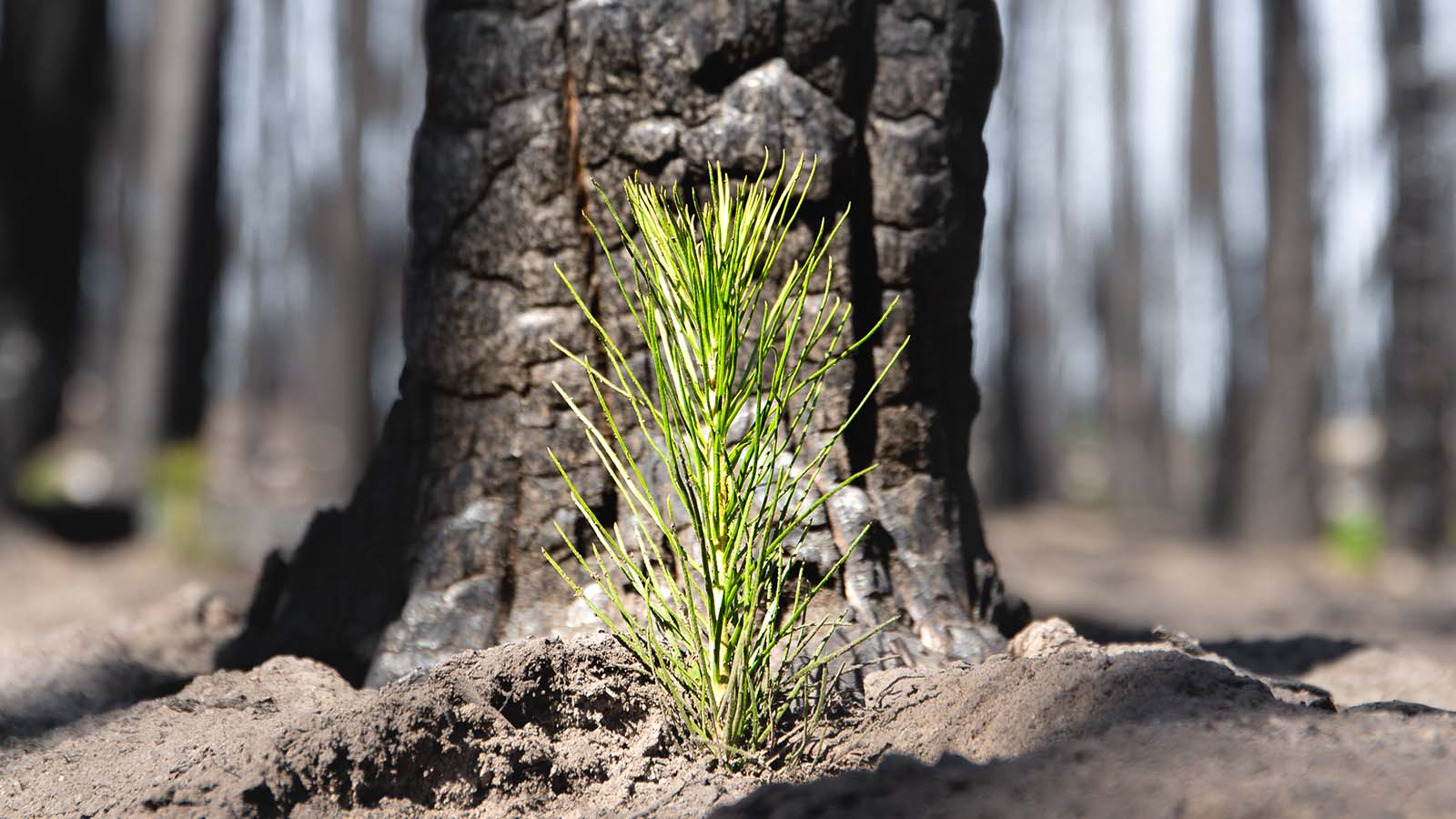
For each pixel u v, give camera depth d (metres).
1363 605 7.88
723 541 2.27
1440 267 13.41
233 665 3.16
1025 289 23.36
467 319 2.74
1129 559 11.88
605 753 2.26
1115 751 1.87
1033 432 22.97
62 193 9.23
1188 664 2.21
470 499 2.72
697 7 2.62
